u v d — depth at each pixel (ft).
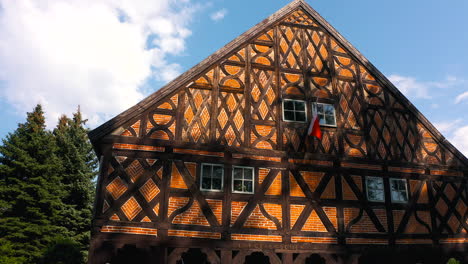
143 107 30.22
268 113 33.42
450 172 37.14
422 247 33.14
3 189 57.16
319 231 30.60
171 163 29.30
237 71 34.27
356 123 35.91
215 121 31.63
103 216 26.55
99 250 25.88
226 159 30.58
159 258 26.58
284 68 35.94
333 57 38.27
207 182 29.60
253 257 34.42
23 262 52.95
